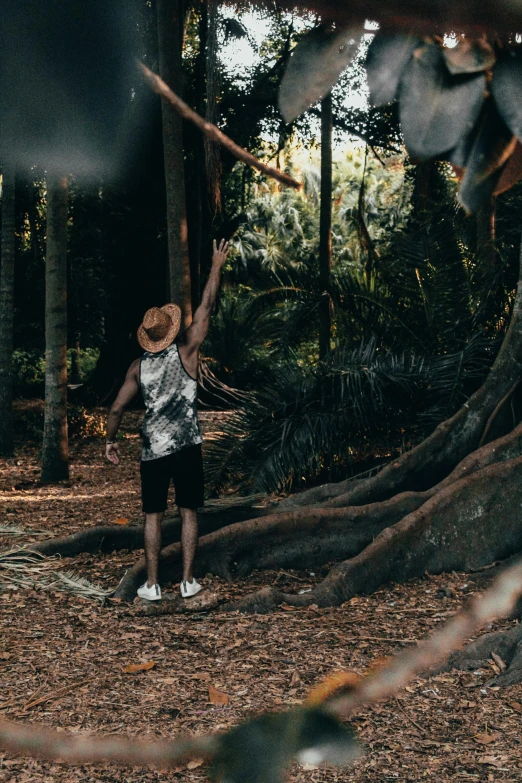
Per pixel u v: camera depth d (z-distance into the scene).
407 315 9.86
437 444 7.27
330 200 12.93
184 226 10.28
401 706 3.91
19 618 5.53
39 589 6.19
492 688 4.13
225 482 8.75
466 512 6.43
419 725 3.73
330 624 5.31
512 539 6.46
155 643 4.99
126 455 13.66
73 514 8.90
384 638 4.97
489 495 6.48
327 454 8.93
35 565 6.81
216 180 7.46
